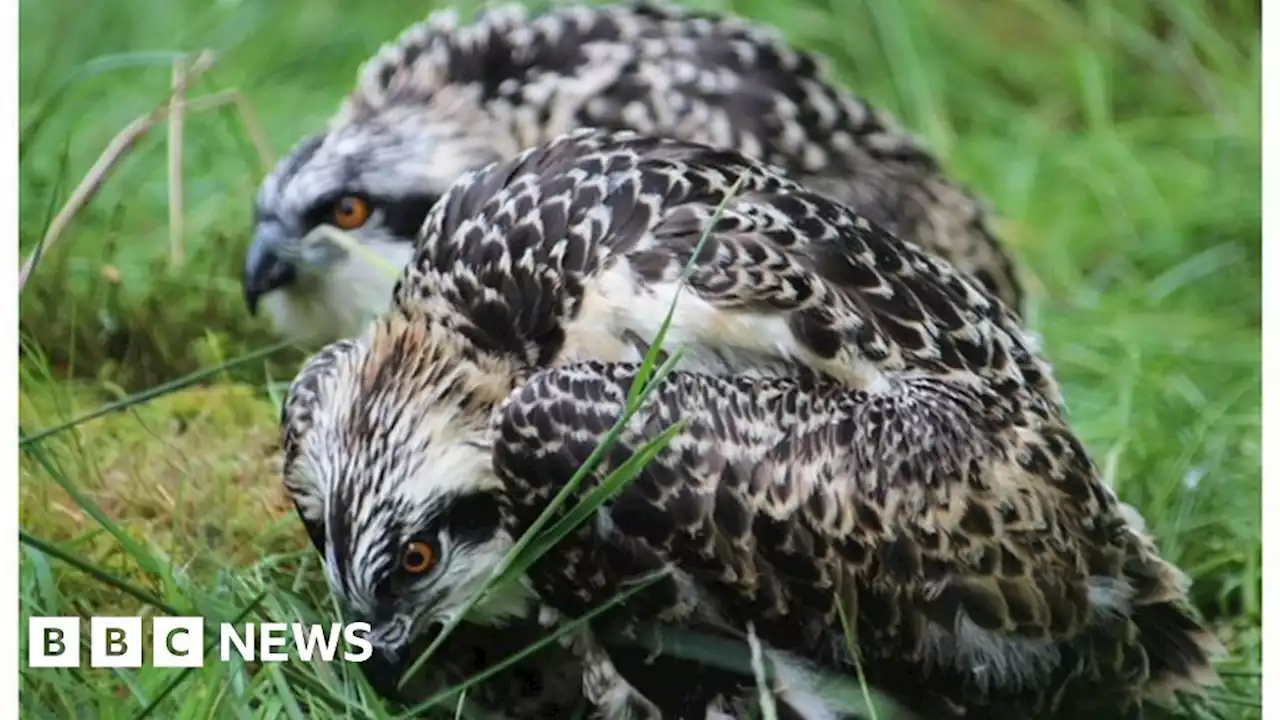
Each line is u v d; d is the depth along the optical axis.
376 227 12.27
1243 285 13.99
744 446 8.51
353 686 9.05
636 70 12.34
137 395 9.77
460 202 9.45
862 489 8.50
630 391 8.47
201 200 13.92
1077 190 15.28
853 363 8.70
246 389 11.62
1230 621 10.79
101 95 14.97
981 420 8.74
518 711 9.38
